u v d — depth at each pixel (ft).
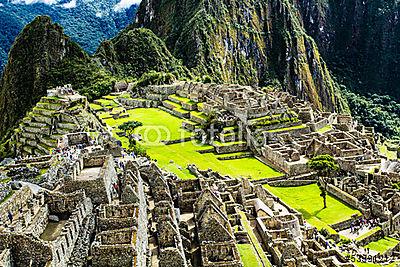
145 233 194.80
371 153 496.23
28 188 184.65
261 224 293.02
